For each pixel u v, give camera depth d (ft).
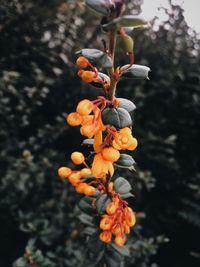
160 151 15.01
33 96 13.60
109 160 4.82
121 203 5.40
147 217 14.71
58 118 13.42
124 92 14.98
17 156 13.24
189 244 15.14
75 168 13.24
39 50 14.70
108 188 5.52
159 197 15.03
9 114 13.60
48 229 11.07
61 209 12.08
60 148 14.44
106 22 4.64
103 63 4.62
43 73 14.24
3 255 12.78
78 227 11.50
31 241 10.66
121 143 4.75
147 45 15.87
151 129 15.43
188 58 16.15
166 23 15.96
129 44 4.55
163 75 15.53
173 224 15.03
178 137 15.81
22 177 11.84
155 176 14.71
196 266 14.92
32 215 11.84
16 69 14.62
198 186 14.82
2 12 14.26
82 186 5.53
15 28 14.60
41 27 14.99
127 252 6.21
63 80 14.75
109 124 4.75
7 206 12.25
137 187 12.94
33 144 13.34
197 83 15.79
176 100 15.72
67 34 15.25
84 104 4.58
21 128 13.99
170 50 15.94
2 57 14.42
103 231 5.53
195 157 15.88
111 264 6.13
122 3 4.54
